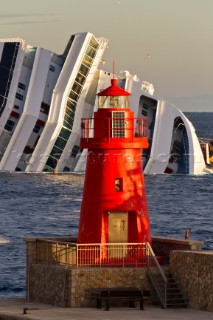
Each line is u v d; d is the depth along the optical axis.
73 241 114.38
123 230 107.12
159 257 107.12
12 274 143.88
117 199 106.06
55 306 102.25
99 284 101.19
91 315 94.06
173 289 101.19
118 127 106.06
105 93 106.44
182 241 108.88
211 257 96.75
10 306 103.56
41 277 107.00
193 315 94.06
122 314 94.81
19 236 199.50
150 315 94.19
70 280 100.31
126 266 104.81
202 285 98.06
